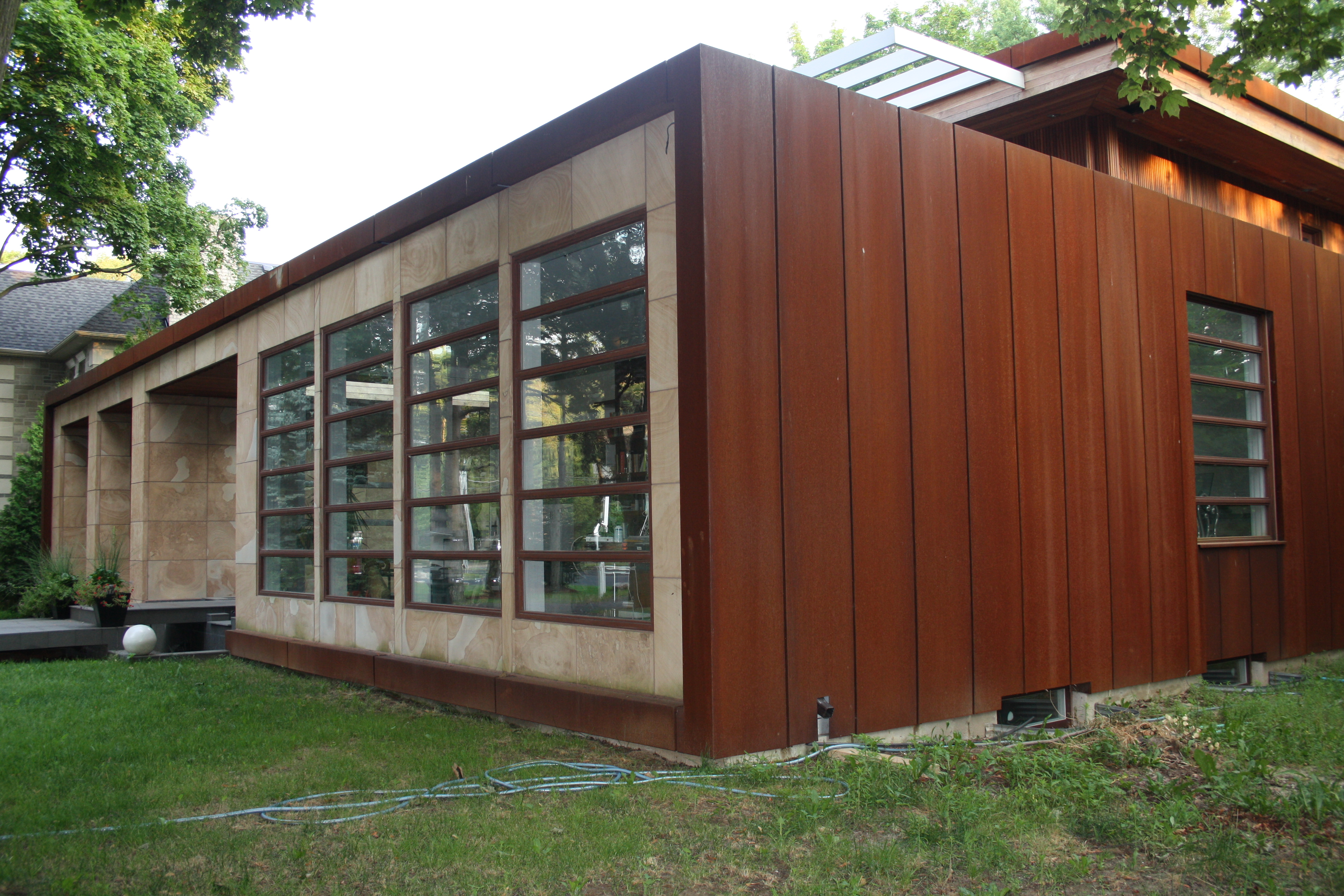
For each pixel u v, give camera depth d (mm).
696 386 5809
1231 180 12641
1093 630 7938
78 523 20906
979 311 7359
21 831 4699
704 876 4039
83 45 17266
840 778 5371
